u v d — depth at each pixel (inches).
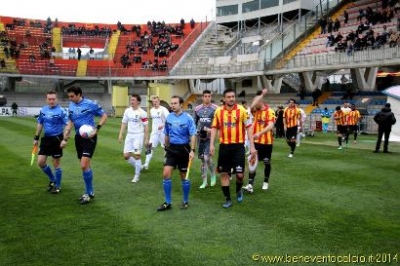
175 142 269.1
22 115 1552.7
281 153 564.4
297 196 308.3
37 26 1983.3
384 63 999.0
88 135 285.3
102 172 404.2
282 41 1343.5
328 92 1274.6
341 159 507.2
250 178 321.7
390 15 1184.2
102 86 1873.8
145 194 311.9
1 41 1772.9
